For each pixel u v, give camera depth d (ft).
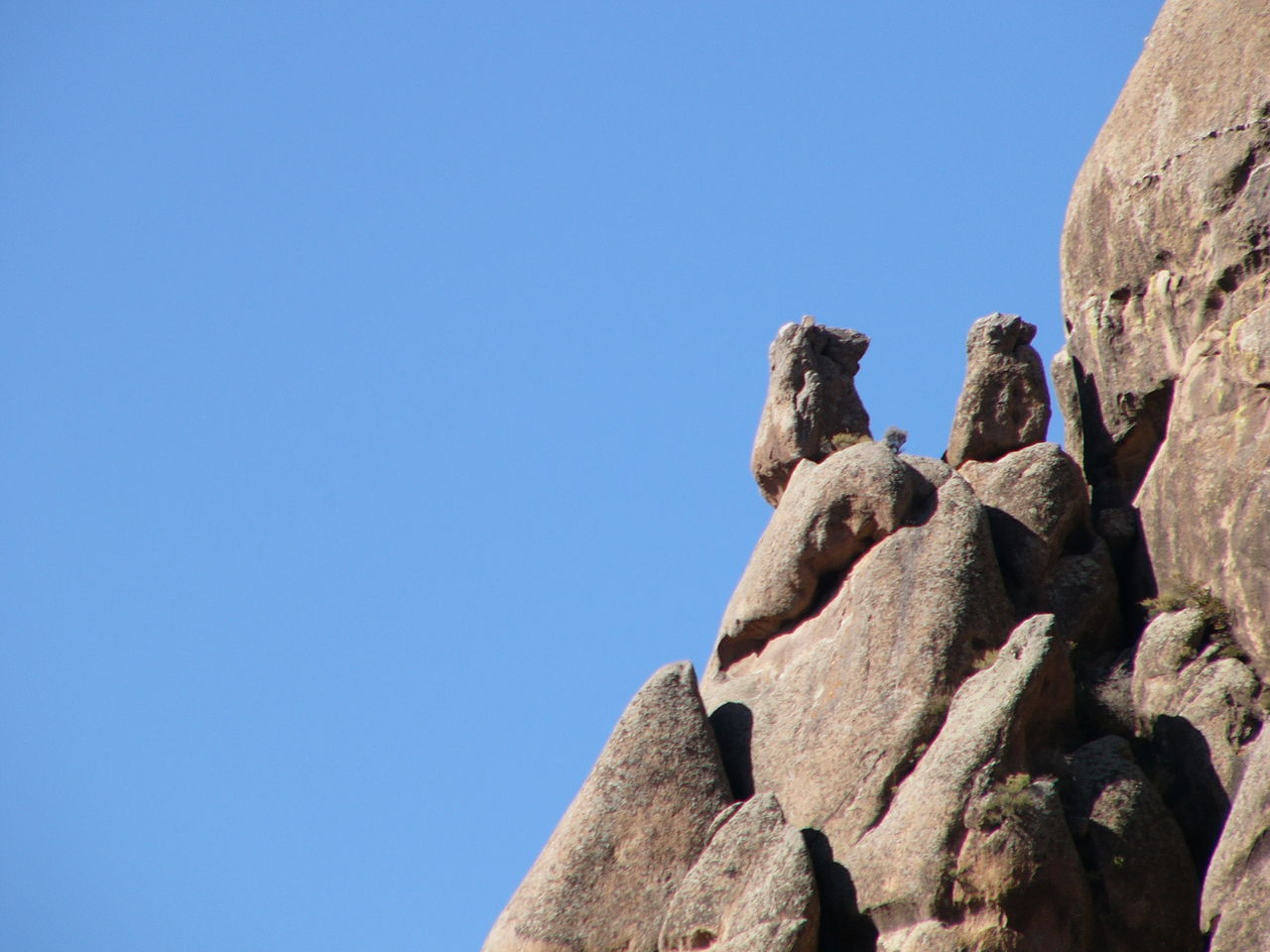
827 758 255.09
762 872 242.17
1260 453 265.54
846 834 246.47
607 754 262.67
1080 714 258.78
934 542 266.98
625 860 253.03
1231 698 251.60
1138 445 291.99
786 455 297.74
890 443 290.15
